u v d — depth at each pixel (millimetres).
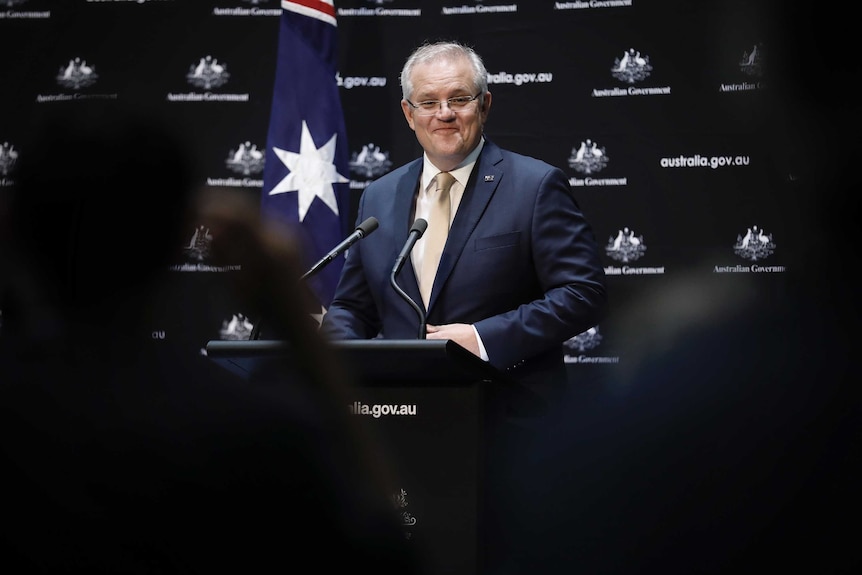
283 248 2807
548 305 7184
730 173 10844
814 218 10602
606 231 10977
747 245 10711
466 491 5125
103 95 11719
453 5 11531
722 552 9977
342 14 11625
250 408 2838
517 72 11359
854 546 9906
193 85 11711
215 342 4965
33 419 2664
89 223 2557
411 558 3047
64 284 2598
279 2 11789
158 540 2688
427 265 7879
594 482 10258
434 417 5227
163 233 2598
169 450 2729
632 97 11133
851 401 10273
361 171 11469
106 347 2701
